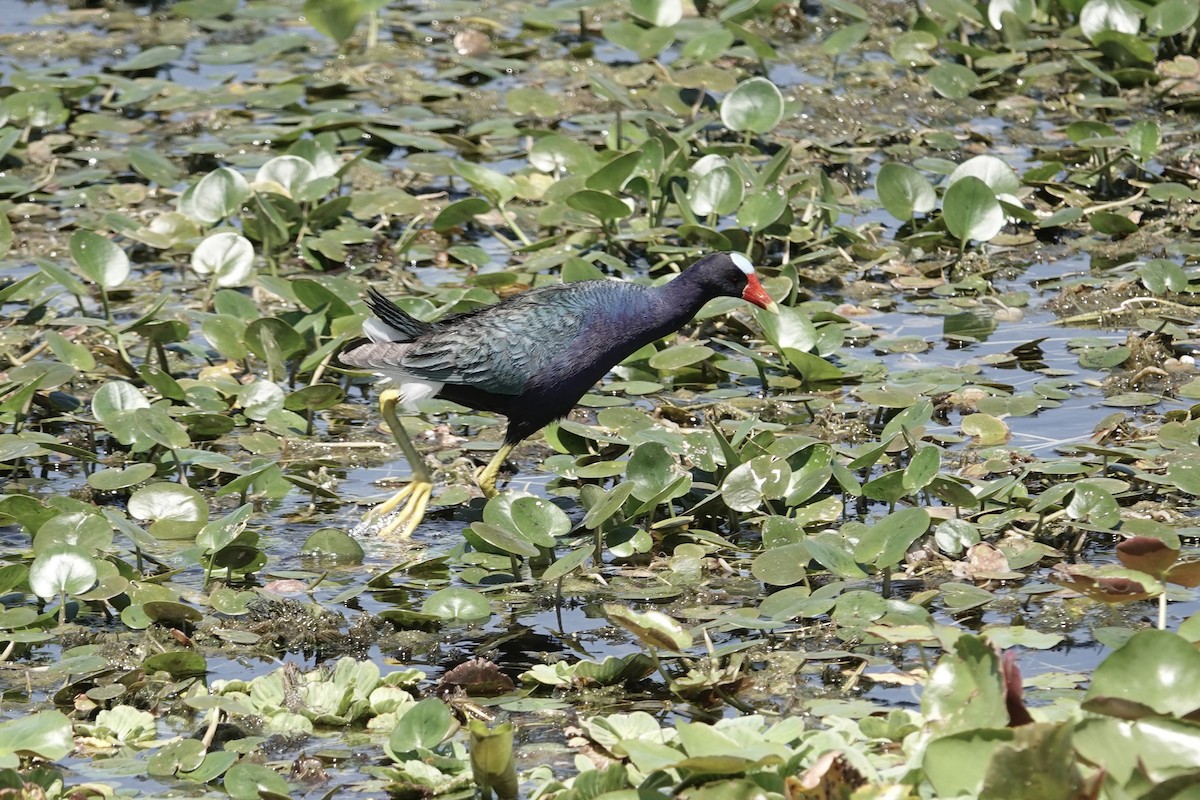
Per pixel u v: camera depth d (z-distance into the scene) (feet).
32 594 32.83
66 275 45.19
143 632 30.99
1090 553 33.35
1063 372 43.39
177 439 37.65
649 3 67.56
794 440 36.78
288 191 53.31
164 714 28.04
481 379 37.60
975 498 33.42
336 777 25.70
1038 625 30.32
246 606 31.50
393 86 69.21
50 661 30.09
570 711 27.73
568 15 75.36
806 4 78.54
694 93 65.10
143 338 47.24
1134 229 52.95
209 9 79.00
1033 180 56.49
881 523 31.48
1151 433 38.58
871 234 53.78
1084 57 67.92
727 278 40.96
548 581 32.24
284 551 35.24
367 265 51.39
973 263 51.34
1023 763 19.98
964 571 32.32
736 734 23.82
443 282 50.70
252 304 46.11
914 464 33.91
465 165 52.54
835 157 60.54
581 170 56.34
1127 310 46.98
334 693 27.89
